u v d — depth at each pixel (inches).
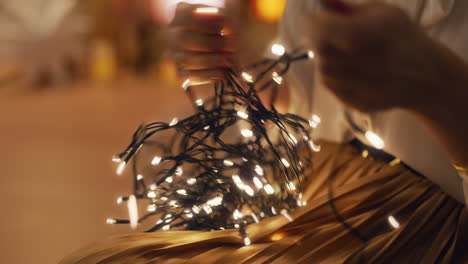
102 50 180.1
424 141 26.2
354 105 20.1
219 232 24.7
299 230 25.0
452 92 20.0
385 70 19.2
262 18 144.0
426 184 26.8
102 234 57.3
